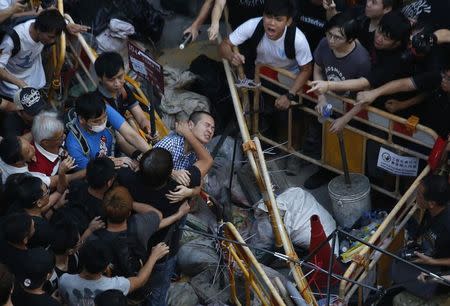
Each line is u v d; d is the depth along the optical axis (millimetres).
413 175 13594
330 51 13516
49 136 11406
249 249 11703
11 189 10828
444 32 13531
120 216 10453
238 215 14305
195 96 15727
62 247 10477
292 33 13789
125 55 15984
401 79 13172
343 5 14844
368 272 12570
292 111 14742
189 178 11008
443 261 11773
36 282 9711
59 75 13805
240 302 12922
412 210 13016
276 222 12570
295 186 15070
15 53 13172
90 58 13977
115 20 15758
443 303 11781
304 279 11758
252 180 14570
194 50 16984
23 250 9945
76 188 11219
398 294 12078
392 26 12875
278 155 15492
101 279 10188
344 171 13891
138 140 12000
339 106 13797
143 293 10906
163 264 11336
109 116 12000
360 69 13367
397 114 13570
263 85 14750
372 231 13484
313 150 14820
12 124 12219
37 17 13055
